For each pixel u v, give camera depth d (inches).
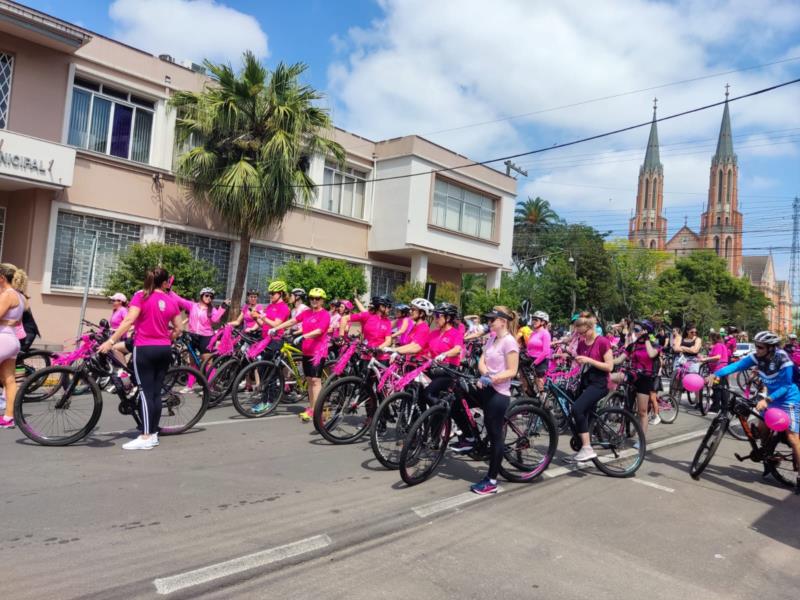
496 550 157.2
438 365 221.3
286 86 590.9
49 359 319.6
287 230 724.0
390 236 814.5
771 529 189.3
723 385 405.4
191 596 123.2
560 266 1608.0
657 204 3858.3
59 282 535.5
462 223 898.7
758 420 248.7
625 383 310.3
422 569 143.1
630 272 1883.6
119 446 238.5
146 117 601.6
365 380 273.3
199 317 367.6
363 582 134.5
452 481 220.7
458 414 224.7
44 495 176.7
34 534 149.3
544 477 235.3
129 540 148.9
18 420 227.8
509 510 191.2
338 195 802.8
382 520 173.6
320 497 190.9
